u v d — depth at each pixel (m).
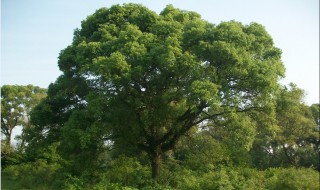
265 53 21.86
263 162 37.81
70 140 19.25
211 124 24.14
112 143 23.33
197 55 19.45
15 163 36.75
